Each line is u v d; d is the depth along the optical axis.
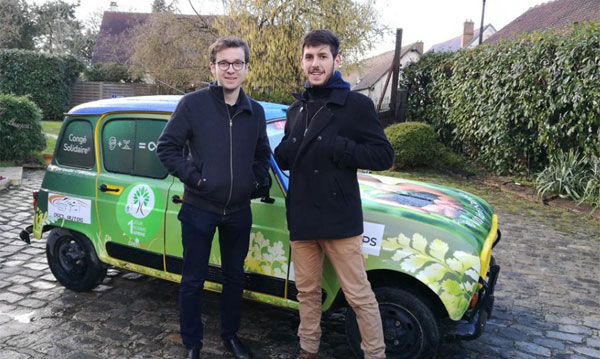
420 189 3.74
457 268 2.70
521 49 8.67
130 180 3.53
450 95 10.91
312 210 2.64
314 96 2.67
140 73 20.95
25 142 9.73
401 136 10.21
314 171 2.61
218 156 2.74
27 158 10.12
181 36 17.25
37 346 3.14
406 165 10.44
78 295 3.93
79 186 3.76
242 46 2.76
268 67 12.06
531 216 7.06
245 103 2.84
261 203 3.11
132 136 3.54
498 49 9.30
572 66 7.62
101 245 3.70
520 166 9.41
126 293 4.01
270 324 3.58
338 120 2.58
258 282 3.12
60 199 3.85
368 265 2.85
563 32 8.57
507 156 9.45
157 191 3.39
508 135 9.20
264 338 3.37
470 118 10.31
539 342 3.45
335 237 2.62
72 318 3.54
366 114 2.59
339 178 2.60
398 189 3.65
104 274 3.94
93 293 3.98
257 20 12.20
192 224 2.83
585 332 3.61
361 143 2.62
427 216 2.96
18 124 9.57
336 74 2.65
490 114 9.54
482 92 9.68
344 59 13.01
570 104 7.90
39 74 21.14
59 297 3.88
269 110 3.67
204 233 2.83
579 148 8.12
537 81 8.34
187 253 2.88
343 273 2.71
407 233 2.85
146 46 18.22
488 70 9.45
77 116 3.80
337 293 3.00
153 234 3.41
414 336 2.84
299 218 2.68
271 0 11.95
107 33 31.61
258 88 12.85
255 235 3.11
